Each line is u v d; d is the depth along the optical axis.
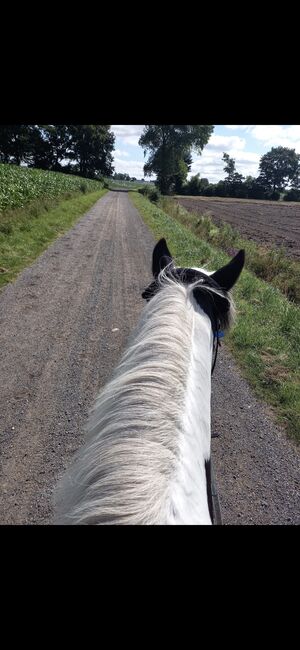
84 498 0.93
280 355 5.08
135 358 1.28
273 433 3.74
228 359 5.07
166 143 67.19
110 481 0.91
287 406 4.13
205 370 1.41
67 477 1.11
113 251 11.15
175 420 1.08
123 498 0.87
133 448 0.97
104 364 4.73
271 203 69.50
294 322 6.12
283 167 104.38
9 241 9.76
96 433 1.10
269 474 3.24
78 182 41.22
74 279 8.04
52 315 6.08
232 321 1.98
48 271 8.30
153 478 0.92
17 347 4.97
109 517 0.85
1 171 19.47
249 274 9.45
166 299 1.56
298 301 8.71
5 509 2.71
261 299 7.32
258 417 3.96
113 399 1.14
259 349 5.29
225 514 2.81
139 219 20.55
